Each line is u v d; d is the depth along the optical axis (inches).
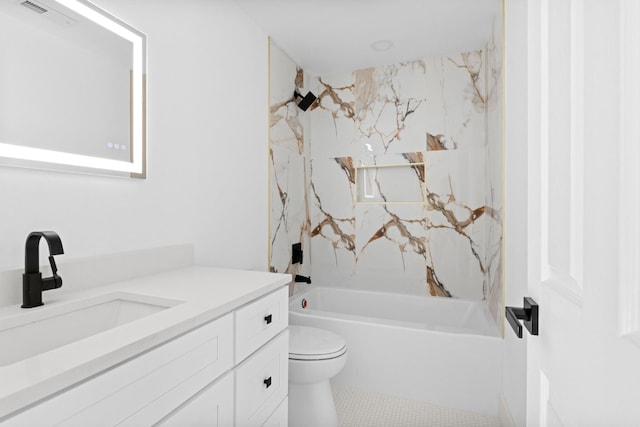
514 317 29.9
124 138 51.0
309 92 109.0
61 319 36.7
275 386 48.6
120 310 42.9
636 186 15.5
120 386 26.2
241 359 41.0
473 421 70.2
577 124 22.0
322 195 120.5
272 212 96.0
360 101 115.6
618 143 16.6
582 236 21.4
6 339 31.8
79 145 44.7
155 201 56.9
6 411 19.2
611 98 17.3
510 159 61.9
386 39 95.3
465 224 102.9
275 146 97.8
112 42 49.3
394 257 111.5
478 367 73.3
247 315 42.2
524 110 50.6
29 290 35.4
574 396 21.6
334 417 67.0
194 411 33.4
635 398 14.8
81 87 45.1
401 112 110.3
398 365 79.6
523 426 53.4
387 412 73.4
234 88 78.4
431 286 106.9
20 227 38.9
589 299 19.4
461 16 83.4
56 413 22.1
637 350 14.7
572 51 22.6
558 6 25.0
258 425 44.3
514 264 59.4
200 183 67.4
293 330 75.9
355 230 116.4
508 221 64.6
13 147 37.8
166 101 59.2
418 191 109.3
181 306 36.0
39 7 40.5
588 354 19.6
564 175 23.9
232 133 77.7
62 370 22.2
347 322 84.4
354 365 83.4
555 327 25.1
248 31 84.0
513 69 58.3
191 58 65.1
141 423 27.9
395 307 106.0
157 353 29.4
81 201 45.4
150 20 56.1
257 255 88.0
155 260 54.7
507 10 62.9
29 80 39.4
